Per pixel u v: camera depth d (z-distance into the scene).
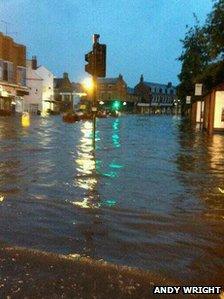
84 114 51.97
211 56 29.20
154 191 8.30
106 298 3.71
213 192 8.32
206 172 10.89
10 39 57.06
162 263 4.52
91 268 4.31
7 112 50.34
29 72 75.31
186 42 46.59
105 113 71.81
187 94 54.47
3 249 4.78
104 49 14.54
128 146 17.70
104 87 103.50
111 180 9.39
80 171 10.49
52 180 9.18
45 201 7.19
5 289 3.82
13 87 58.75
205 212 6.72
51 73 81.12
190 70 47.25
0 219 6.02
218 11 27.80
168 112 126.69
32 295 3.73
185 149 17.05
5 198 7.35
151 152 15.55
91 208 6.80
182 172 10.80
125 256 4.68
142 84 116.62
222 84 28.52
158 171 10.88
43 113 75.25
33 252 4.70
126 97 107.31
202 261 4.63
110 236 5.38
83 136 22.88
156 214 6.52
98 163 12.04
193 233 5.61
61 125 35.34
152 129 33.88
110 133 26.66
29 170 10.46
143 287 3.94
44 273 4.17
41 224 5.83
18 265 4.35
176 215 6.49
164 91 124.50
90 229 5.66
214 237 5.47
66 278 4.07
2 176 9.55
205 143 20.34
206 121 33.06
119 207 6.91
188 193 8.18
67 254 4.68
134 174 10.29
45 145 17.05
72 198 7.48
